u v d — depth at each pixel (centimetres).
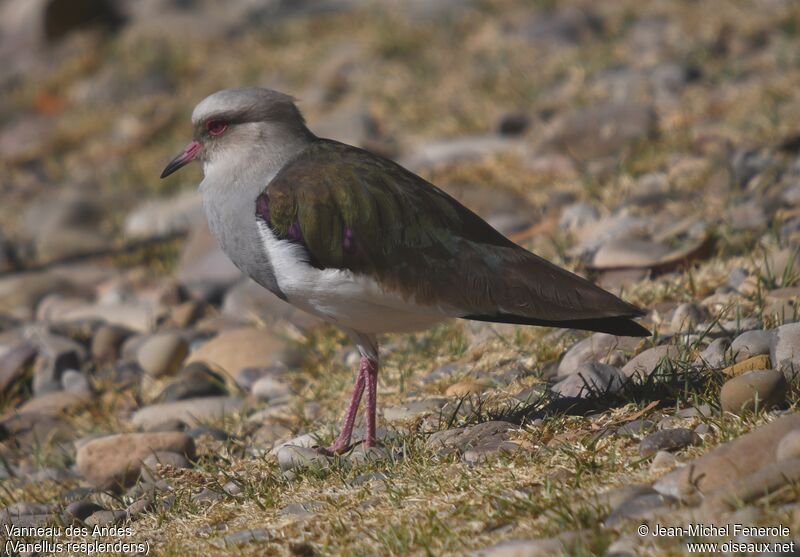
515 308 853
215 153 935
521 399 954
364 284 869
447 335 1175
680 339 983
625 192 1459
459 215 881
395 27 2308
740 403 787
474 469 788
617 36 2056
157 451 984
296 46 2347
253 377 1198
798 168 1403
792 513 626
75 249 1803
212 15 2628
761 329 988
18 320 1550
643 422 819
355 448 916
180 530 802
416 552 686
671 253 1210
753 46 1916
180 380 1201
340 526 740
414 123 1925
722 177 1426
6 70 2633
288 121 935
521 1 2309
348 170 890
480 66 2078
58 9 2683
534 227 1426
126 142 2169
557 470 756
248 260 914
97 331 1391
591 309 840
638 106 1678
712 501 651
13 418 1184
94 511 898
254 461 947
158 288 1566
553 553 641
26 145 2258
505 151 1714
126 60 2486
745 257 1170
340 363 1186
